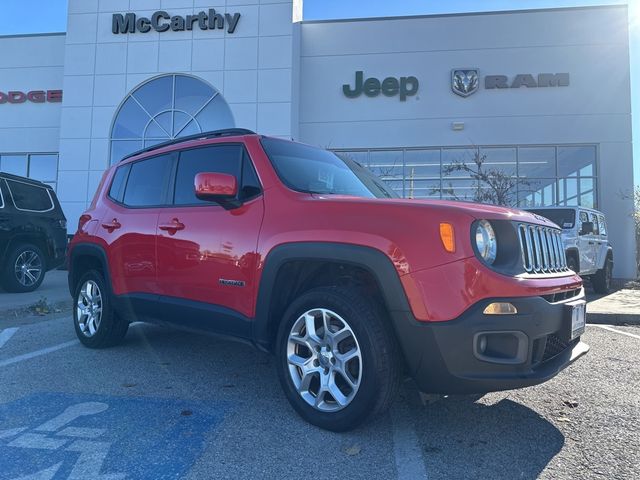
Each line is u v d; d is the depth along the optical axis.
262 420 3.42
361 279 3.40
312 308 3.29
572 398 3.95
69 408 3.61
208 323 3.90
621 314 7.93
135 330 6.29
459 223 2.94
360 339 3.04
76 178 16.30
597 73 15.71
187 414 3.51
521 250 3.12
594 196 15.74
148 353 5.17
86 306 5.40
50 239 9.68
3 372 4.48
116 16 16.30
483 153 16.08
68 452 2.92
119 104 16.30
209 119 16.02
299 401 3.34
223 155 4.14
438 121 16.20
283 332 3.44
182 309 4.08
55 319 7.10
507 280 2.89
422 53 16.33
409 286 2.92
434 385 2.96
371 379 2.98
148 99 16.34
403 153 16.41
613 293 12.01
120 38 16.34
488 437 3.20
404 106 16.34
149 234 4.43
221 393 3.97
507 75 15.99
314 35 16.78
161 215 4.40
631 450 3.01
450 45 16.22
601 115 15.68
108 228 4.99
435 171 16.27
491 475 2.70
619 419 3.51
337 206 3.30
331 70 16.67
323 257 3.19
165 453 2.92
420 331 2.88
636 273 15.48
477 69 16.05
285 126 15.48
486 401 3.86
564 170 15.88
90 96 16.39
